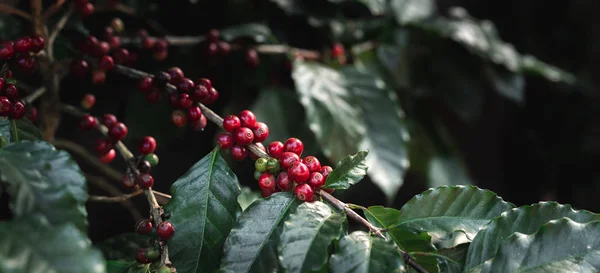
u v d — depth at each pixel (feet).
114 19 3.05
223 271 2.07
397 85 3.96
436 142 4.15
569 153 5.52
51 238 1.79
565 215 2.11
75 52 2.75
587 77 5.47
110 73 3.17
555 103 5.57
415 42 4.12
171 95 2.41
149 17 3.21
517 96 4.32
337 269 1.93
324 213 2.03
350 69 3.42
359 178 2.15
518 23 5.57
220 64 3.37
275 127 3.31
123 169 3.69
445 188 2.16
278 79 3.48
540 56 5.59
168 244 2.16
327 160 3.44
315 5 3.52
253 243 2.10
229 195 2.23
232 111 3.43
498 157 5.79
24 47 2.31
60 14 2.83
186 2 3.29
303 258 1.93
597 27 5.41
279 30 3.49
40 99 2.92
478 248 2.07
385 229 2.12
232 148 2.26
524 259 2.00
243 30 3.15
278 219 2.12
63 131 3.45
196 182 2.23
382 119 3.33
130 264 2.26
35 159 1.96
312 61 3.49
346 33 3.56
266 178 2.16
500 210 2.16
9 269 1.72
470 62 4.20
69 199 1.93
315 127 3.11
